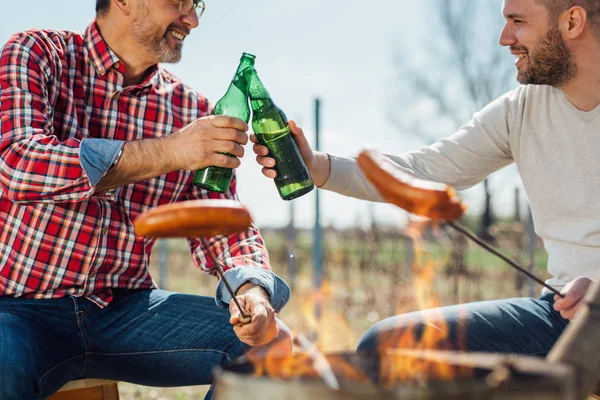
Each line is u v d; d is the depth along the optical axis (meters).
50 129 2.19
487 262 10.14
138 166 2.04
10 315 2.14
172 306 2.36
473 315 2.23
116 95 2.40
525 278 7.81
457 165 2.59
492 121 2.56
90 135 2.40
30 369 1.99
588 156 2.32
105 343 2.29
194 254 2.52
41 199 2.10
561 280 2.35
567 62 2.28
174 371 2.35
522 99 2.49
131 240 2.38
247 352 2.25
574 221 2.35
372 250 9.34
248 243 2.46
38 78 2.21
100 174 2.04
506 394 1.08
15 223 2.25
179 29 2.39
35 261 2.24
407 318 2.23
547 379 1.10
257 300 2.12
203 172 2.21
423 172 2.59
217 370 1.26
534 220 2.48
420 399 1.05
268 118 2.26
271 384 1.12
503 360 1.16
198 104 2.60
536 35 2.28
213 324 2.32
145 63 2.42
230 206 1.37
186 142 2.03
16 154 2.08
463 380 1.12
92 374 2.32
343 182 2.49
